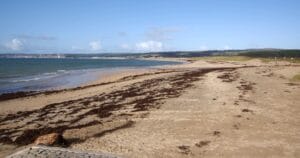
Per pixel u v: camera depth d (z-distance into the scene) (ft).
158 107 80.18
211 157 46.06
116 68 327.26
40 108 90.12
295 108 78.84
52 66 364.99
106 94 111.45
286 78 151.43
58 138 50.31
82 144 51.29
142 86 130.93
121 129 60.39
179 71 237.04
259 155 46.83
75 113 79.20
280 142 52.65
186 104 83.71
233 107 78.79
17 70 273.33
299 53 617.21
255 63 383.04
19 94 120.47
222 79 147.23
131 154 46.91
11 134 60.59
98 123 65.10
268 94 99.55
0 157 46.98
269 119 67.41
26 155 40.01
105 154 42.93
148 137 55.26
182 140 53.57
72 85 159.12
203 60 581.53
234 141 53.11
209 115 70.85
